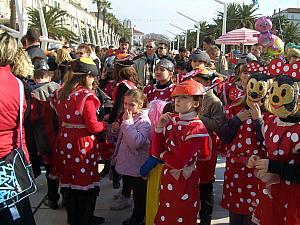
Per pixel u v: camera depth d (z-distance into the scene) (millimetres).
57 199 4598
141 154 3895
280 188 2484
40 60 5230
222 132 3361
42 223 4242
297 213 2412
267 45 6230
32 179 2816
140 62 7395
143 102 3863
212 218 4449
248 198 3340
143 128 3789
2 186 2627
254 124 3146
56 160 3893
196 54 4203
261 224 2648
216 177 5852
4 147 2691
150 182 3453
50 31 24297
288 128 2443
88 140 3752
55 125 4148
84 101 3646
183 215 3051
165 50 7746
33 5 29375
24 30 7086
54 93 4059
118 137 4113
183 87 2986
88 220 3879
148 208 3496
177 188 3033
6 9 29078
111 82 6773
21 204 2791
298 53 3688
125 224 4125
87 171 3764
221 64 8734
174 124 3068
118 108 4387
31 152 3793
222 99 4367
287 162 2432
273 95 2455
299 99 2436
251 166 2645
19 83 2795
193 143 2916
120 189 5305
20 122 2785
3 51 2723
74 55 7539
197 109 3049
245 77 3812
